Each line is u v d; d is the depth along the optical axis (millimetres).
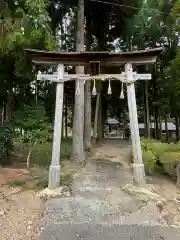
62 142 13922
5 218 4254
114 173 7191
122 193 5477
